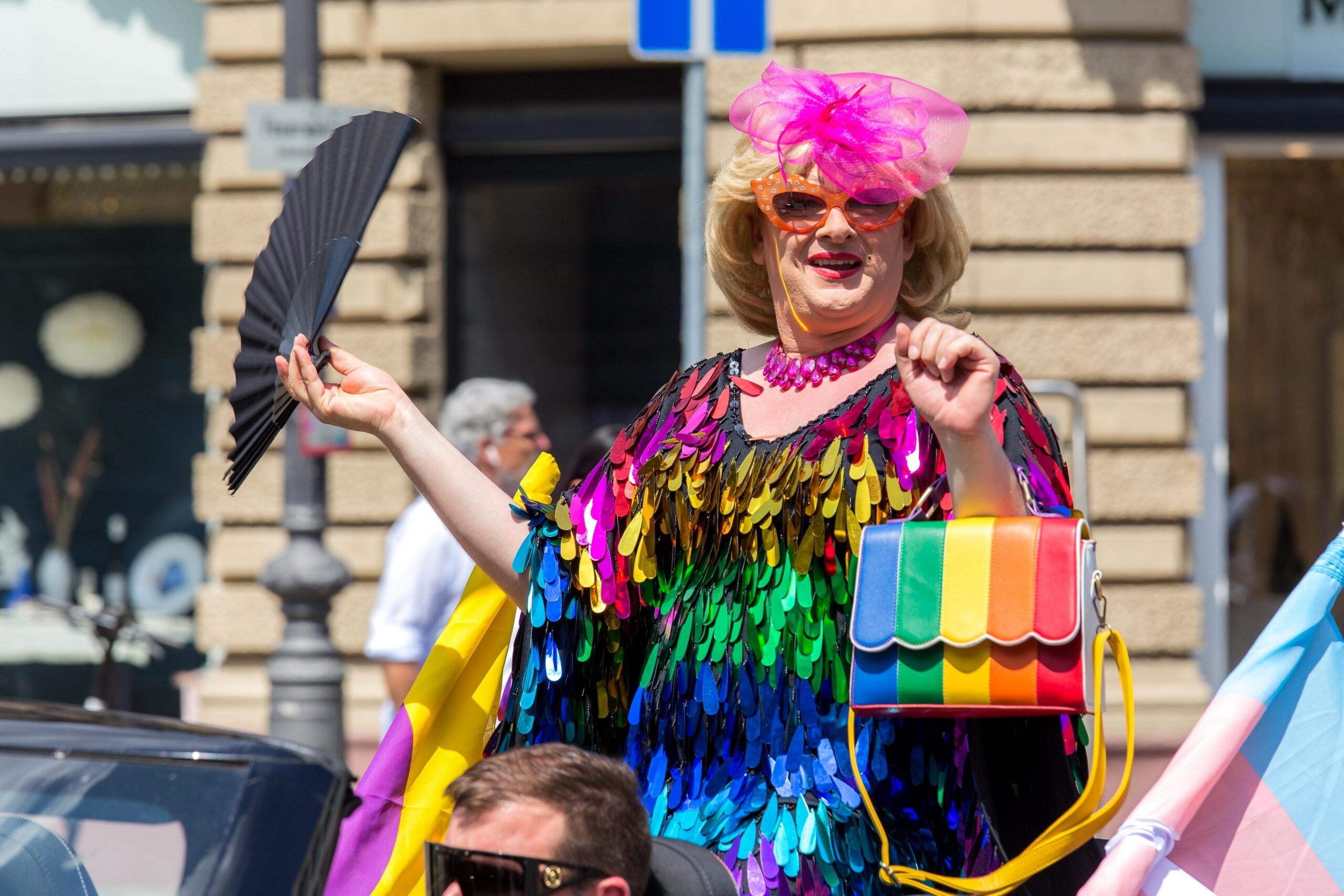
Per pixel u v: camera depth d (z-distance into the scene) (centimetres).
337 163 643
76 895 509
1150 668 1912
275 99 2080
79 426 2256
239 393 640
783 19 1923
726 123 1967
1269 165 2005
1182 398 1925
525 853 470
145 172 2233
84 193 2252
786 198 566
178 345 2231
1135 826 544
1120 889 530
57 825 526
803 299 568
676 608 586
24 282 2267
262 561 2077
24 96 2244
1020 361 1911
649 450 609
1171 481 1914
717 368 612
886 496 539
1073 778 497
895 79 577
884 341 576
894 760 545
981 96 1897
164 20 2208
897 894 528
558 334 2173
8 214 2267
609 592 606
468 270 2166
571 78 2133
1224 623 2002
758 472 561
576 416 2178
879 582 493
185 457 2231
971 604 475
